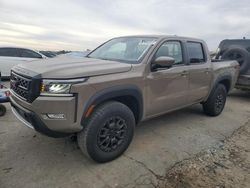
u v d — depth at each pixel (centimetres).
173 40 425
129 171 313
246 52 751
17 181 281
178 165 338
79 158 338
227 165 348
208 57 513
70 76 275
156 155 360
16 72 321
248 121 560
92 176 298
